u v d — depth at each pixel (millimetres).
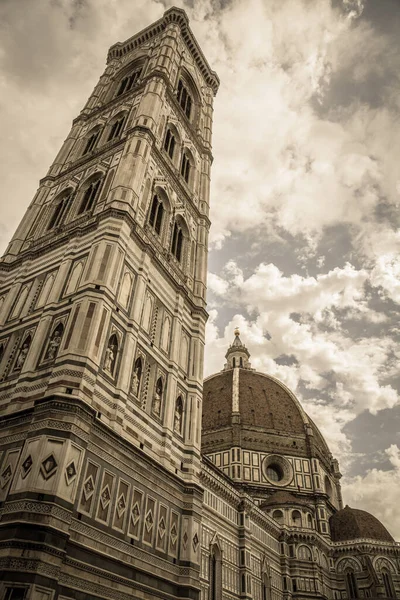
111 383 27562
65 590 19906
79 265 32562
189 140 55531
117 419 26672
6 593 18016
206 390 122375
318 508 90688
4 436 24406
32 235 41281
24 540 19172
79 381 24969
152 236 38750
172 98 54062
